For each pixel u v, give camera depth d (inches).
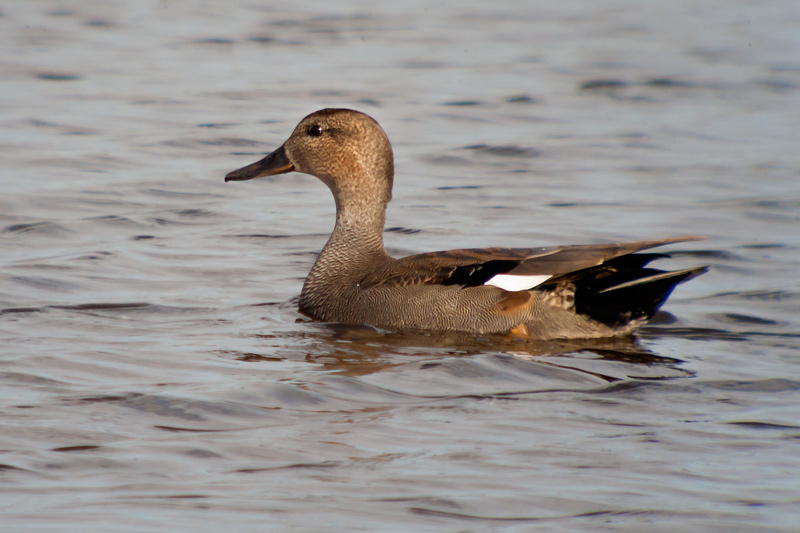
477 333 442.9
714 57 1255.5
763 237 607.5
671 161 815.1
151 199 688.4
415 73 1152.2
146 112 948.6
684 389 363.9
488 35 1389.0
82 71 1119.6
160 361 386.0
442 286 451.2
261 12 1518.2
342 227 502.9
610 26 1464.1
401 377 374.0
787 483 276.7
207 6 1551.4
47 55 1193.4
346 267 493.4
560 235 616.7
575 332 438.3
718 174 769.6
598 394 358.0
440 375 377.7
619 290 435.8
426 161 817.5
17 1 1525.6
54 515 249.9
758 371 387.2
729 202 690.8
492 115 975.0
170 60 1193.4
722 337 436.8
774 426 322.7
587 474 282.2
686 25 1467.8
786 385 368.5
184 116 938.1
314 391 353.1
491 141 876.6
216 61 1193.4
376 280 468.4
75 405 330.3
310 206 692.1
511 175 779.4
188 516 251.9
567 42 1348.4
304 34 1365.7
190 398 339.9
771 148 849.5
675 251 581.0
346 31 1393.9
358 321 462.0
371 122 505.7
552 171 789.9
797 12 1546.5
